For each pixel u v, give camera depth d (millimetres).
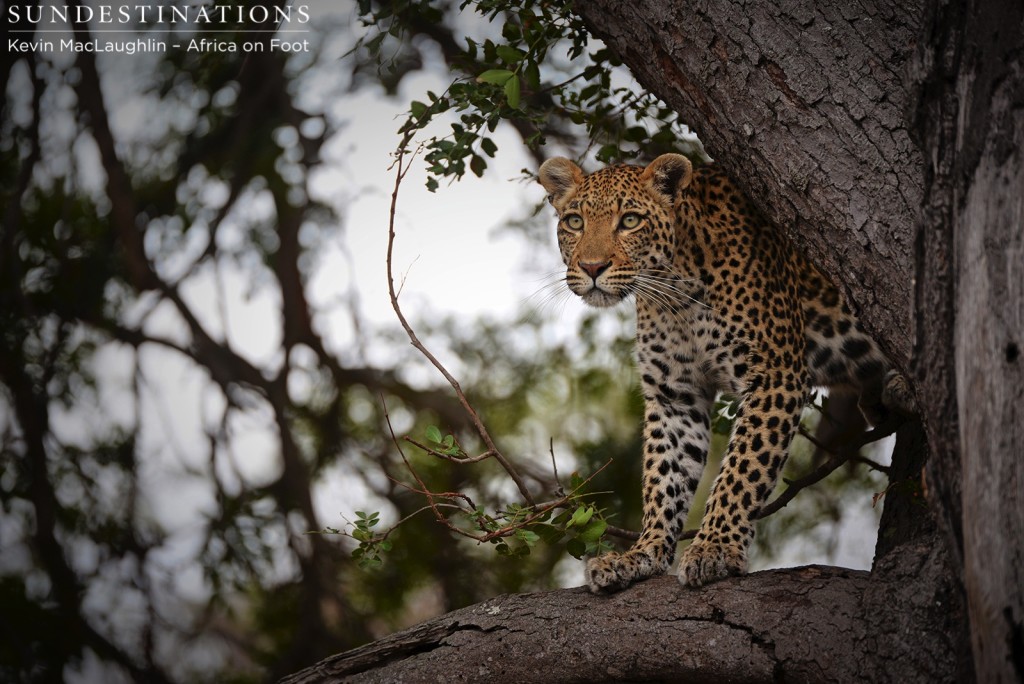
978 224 5961
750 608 7660
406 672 8188
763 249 10867
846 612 7418
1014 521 5582
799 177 7281
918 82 6449
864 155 7121
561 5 9367
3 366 19000
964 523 5902
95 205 20016
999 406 5703
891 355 7195
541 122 9984
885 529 8891
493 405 19328
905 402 9383
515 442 19141
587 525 8070
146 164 20094
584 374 18594
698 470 10922
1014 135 5891
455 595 19297
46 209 19750
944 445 6250
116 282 20250
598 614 8000
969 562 5836
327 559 19953
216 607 19906
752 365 10578
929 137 6430
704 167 11539
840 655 7277
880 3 7375
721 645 7574
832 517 17016
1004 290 5762
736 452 10195
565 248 11664
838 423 11711
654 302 11039
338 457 20922
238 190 19953
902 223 6988
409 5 10266
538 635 8016
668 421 10953
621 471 18031
